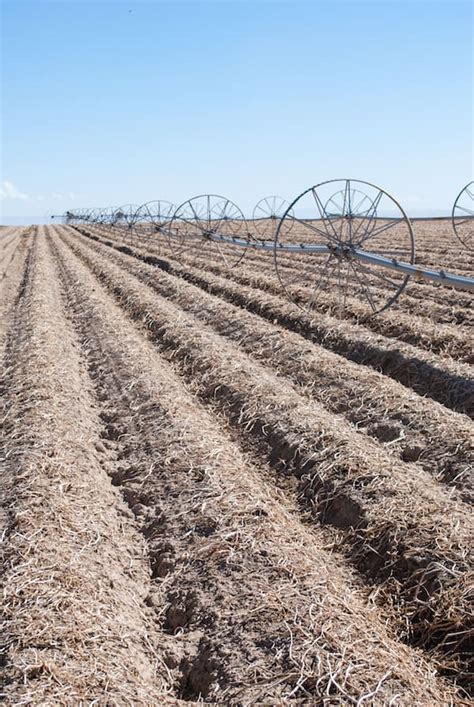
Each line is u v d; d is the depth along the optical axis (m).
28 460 7.25
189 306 17.62
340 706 3.80
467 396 9.26
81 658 4.27
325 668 4.11
